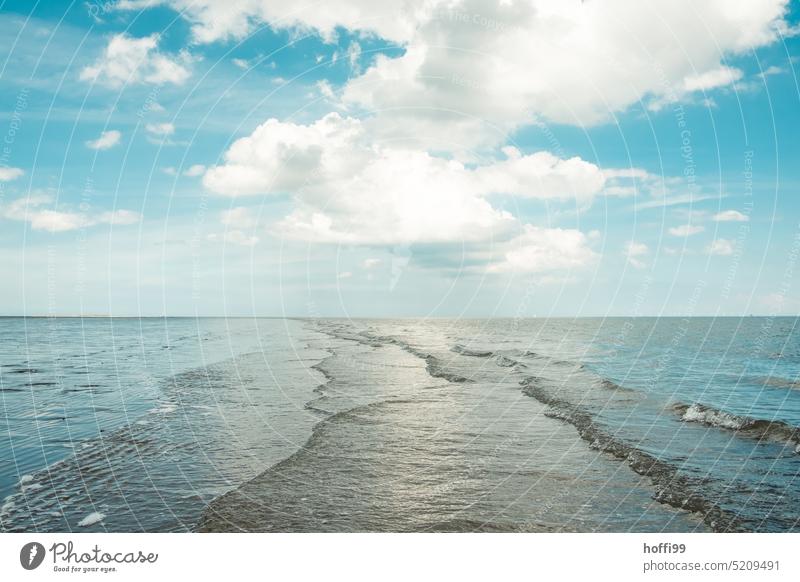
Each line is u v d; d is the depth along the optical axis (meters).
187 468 10.66
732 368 29.53
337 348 39.75
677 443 12.62
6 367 27.98
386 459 11.25
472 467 10.70
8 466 10.92
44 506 8.83
